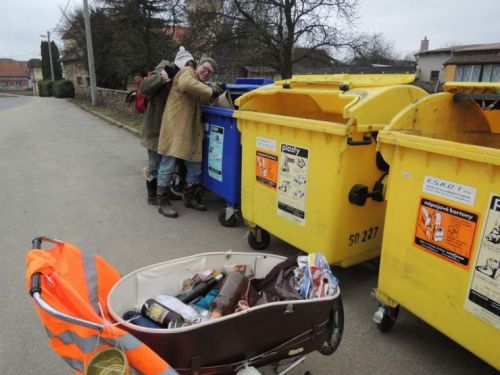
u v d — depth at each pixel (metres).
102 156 9.00
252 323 1.99
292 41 18.25
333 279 2.26
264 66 18.55
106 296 2.16
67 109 24.30
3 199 5.93
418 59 33.16
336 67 19.77
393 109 3.12
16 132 13.16
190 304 2.36
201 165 5.30
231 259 2.56
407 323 3.09
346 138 2.94
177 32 24.25
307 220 3.37
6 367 2.62
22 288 3.52
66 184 6.72
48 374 2.57
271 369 2.34
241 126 3.99
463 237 2.24
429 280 2.47
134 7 23.62
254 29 17.78
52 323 1.72
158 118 5.25
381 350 2.79
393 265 2.69
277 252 4.23
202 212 5.43
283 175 3.54
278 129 3.50
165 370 1.67
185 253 4.23
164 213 5.24
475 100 2.98
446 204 2.30
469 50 29.12
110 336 1.67
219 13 18.83
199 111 4.93
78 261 2.14
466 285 2.26
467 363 2.69
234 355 2.02
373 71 19.16
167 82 4.86
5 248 4.30
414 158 2.45
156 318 2.16
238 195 4.76
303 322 2.14
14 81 103.88
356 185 3.13
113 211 5.45
